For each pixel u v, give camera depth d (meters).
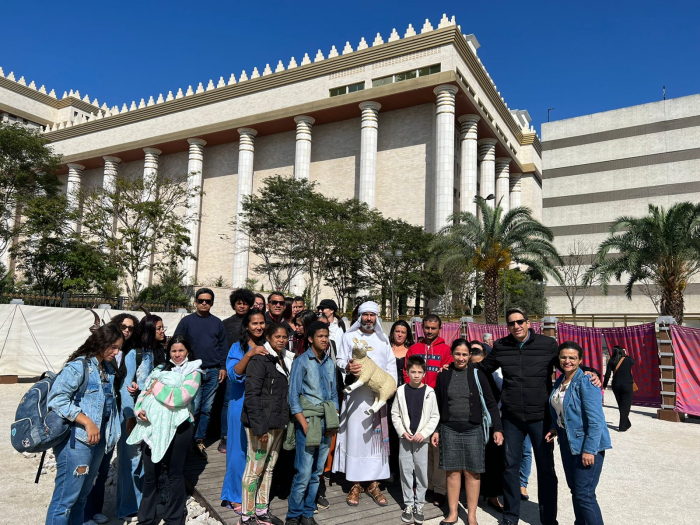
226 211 47.12
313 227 29.67
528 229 25.61
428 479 5.94
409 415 5.27
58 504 4.16
